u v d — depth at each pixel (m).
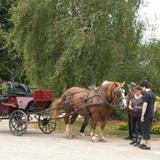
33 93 19.64
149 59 23.92
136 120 18.06
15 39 25.17
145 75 23.53
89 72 23.42
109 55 22.72
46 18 24.11
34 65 25.00
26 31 24.62
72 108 19.53
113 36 23.03
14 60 43.03
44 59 24.80
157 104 23.55
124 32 23.03
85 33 23.02
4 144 16.64
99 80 23.30
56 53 24.41
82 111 18.97
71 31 23.36
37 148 15.92
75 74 23.23
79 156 14.45
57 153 14.94
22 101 19.64
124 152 15.71
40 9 24.05
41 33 24.34
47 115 20.23
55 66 23.50
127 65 23.09
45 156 14.25
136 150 16.31
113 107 18.05
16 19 24.67
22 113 19.41
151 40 24.25
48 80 24.61
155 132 21.44
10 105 19.81
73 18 23.92
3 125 23.84
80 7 23.97
